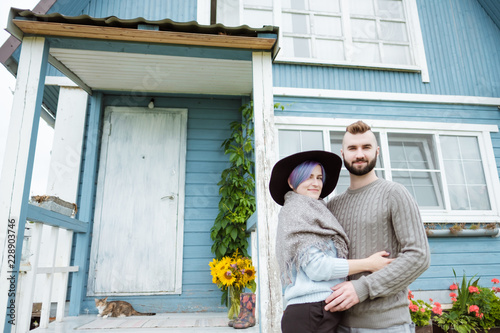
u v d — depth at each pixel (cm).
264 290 252
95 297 367
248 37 279
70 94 398
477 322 357
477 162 465
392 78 471
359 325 134
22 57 260
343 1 495
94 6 422
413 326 137
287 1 486
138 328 288
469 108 479
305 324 128
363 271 133
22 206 237
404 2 514
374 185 149
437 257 417
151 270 379
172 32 269
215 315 355
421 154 456
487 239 431
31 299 259
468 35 510
